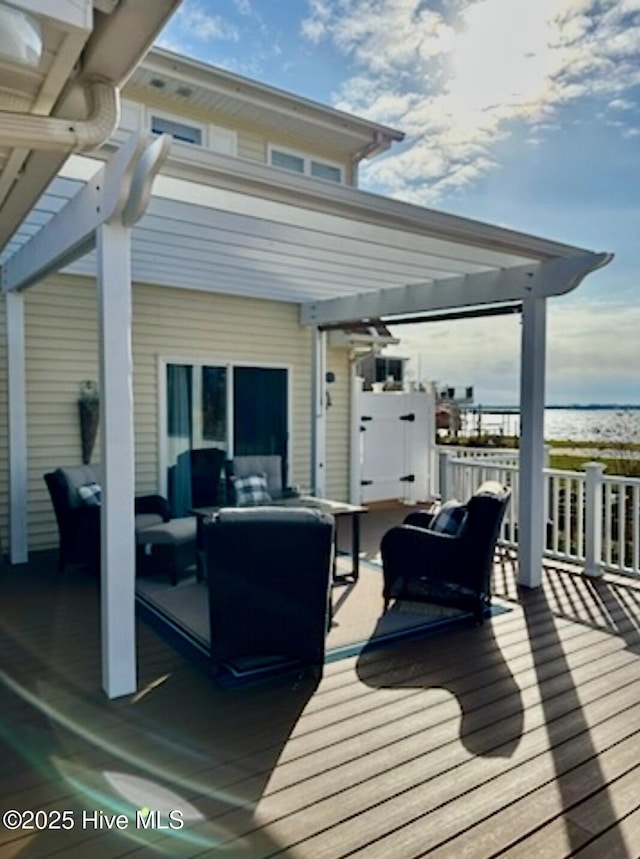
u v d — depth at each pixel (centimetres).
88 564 545
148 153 292
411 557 454
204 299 741
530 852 220
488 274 567
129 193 303
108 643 329
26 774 263
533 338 527
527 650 394
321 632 351
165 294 712
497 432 1487
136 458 699
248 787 255
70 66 224
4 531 623
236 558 335
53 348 644
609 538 562
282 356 812
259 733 295
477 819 237
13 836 227
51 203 393
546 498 605
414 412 969
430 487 975
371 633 419
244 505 581
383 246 455
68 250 391
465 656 385
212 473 743
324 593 346
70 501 547
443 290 614
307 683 347
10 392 582
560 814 240
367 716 312
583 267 486
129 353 333
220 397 762
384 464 947
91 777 261
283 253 513
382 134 864
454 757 277
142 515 593
